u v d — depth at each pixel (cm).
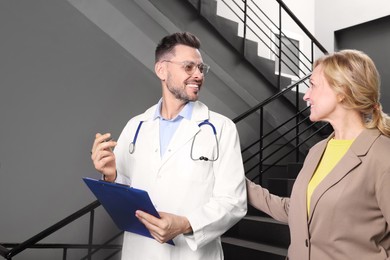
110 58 290
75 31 275
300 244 91
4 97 243
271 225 226
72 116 269
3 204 238
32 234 247
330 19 470
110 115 286
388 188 77
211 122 113
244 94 368
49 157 257
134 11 300
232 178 105
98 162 99
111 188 85
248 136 369
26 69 252
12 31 249
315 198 87
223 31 304
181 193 103
